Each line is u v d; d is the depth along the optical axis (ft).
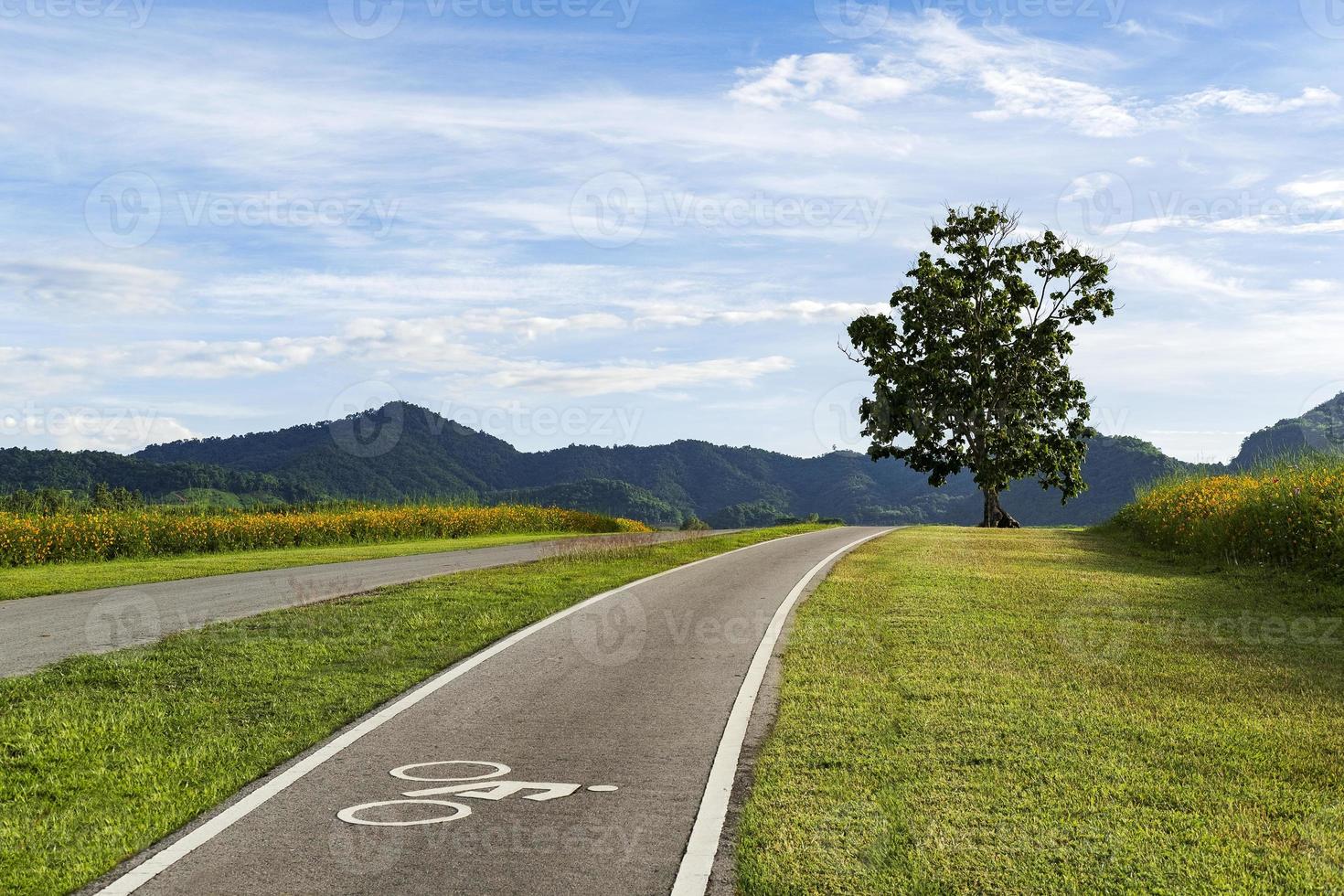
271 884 14.35
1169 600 41.70
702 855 15.24
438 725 22.97
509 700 25.27
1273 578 47.98
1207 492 67.97
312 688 26.53
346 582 51.60
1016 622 35.91
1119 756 19.90
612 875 14.56
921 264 164.96
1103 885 14.05
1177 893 13.79
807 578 52.39
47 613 40.52
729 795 17.97
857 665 28.84
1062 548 74.59
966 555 67.10
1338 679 26.73
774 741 21.21
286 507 114.21
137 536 79.00
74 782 19.01
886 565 59.26
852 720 22.79
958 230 166.81
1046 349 158.92
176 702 24.98
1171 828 16.15
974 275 165.48
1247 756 19.93
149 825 16.74
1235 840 15.64
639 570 58.39
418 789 18.53
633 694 25.88
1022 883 14.12
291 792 18.44
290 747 21.26
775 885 14.08
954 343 160.76
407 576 55.52
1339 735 21.45
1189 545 62.34
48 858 15.39
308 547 93.66
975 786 18.16
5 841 16.08
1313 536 48.70
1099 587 46.19
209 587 49.88
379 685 26.86
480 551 79.77
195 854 15.51
